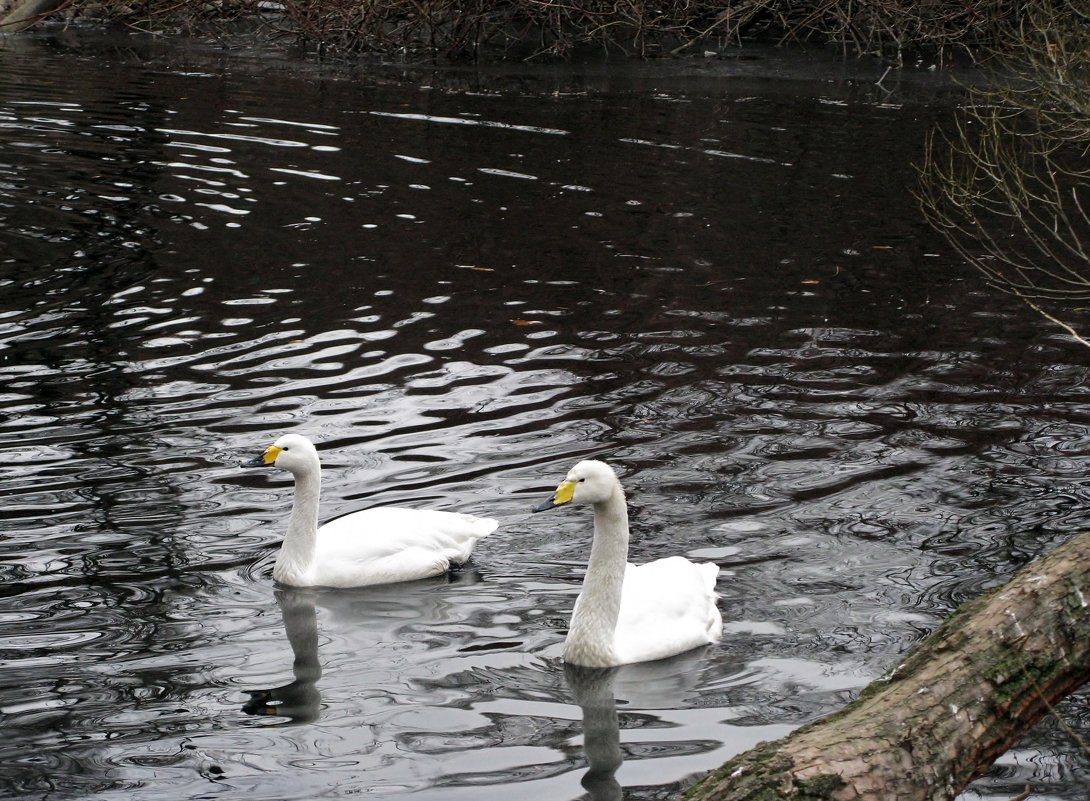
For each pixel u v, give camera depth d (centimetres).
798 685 754
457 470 1047
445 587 895
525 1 2842
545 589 889
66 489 977
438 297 1444
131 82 2500
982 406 1198
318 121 2238
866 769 495
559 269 1552
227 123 2200
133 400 1146
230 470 1026
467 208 1780
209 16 3109
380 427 1116
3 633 791
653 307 1441
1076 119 1697
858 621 829
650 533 948
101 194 1781
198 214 1712
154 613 830
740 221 1770
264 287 1456
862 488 1026
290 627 830
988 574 891
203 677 759
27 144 2016
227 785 650
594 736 702
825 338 1366
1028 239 1750
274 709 727
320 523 953
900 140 2233
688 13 2995
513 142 2141
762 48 3025
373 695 746
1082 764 672
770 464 1067
